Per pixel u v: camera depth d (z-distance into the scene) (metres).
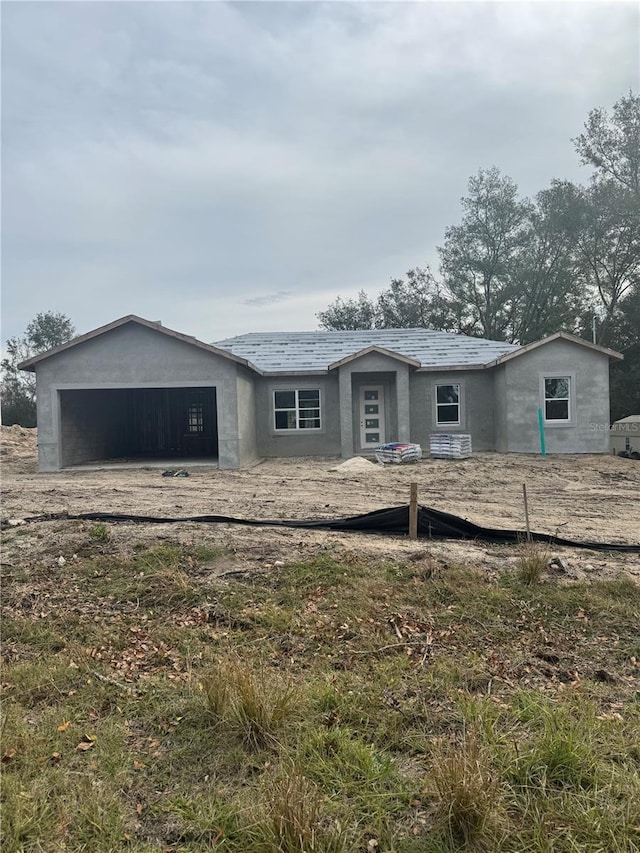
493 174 38.88
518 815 2.80
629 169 33.88
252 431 18.05
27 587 6.11
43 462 15.97
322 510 9.52
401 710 3.80
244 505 10.05
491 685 4.15
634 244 32.91
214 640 4.99
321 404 18.66
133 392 22.55
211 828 2.74
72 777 3.15
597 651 4.65
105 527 7.68
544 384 17.22
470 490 11.67
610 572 6.16
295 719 3.66
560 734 3.33
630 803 2.85
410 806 2.90
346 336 22.12
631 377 31.75
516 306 38.47
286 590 5.86
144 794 3.03
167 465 16.69
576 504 10.08
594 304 36.22
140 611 5.60
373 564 6.50
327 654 4.69
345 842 2.64
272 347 20.80
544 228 36.28
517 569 6.18
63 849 2.62
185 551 6.88
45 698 4.09
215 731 3.58
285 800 2.70
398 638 4.93
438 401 18.64
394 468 14.91
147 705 3.95
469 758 2.97
